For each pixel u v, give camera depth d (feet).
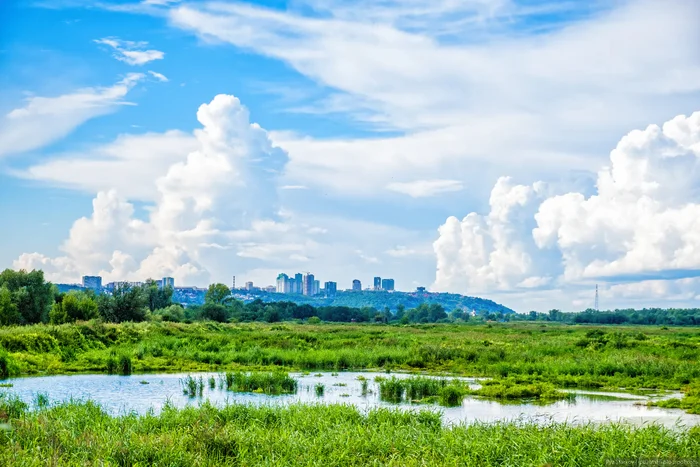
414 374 136.87
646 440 57.36
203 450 52.95
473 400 100.17
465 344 189.06
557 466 50.67
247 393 105.40
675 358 151.53
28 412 69.77
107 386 112.06
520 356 155.63
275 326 331.36
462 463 51.70
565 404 97.09
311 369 148.36
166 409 71.61
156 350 164.25
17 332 156.87
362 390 110.11
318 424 64.39
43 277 295.89
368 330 316.81
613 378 126.72
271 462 50.88
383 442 56.90
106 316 289.33
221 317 442.50
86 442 54.03
